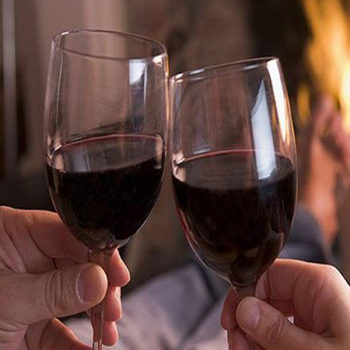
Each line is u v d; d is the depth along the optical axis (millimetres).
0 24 1614
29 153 1696
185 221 519
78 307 569
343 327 575
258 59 513
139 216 527
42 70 1626
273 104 501
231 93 495
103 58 507
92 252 566
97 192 509
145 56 558
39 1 1576
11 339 608
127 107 513
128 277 641
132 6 1446
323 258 1101
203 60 1370
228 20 1337
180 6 1382
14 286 579
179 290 1056
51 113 521
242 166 491
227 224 495
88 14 1507
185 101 508
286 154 508
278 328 552
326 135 1241
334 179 1229
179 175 512
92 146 509
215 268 526
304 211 1111
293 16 1274
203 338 939
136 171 512
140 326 969
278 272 630
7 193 1392
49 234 659
